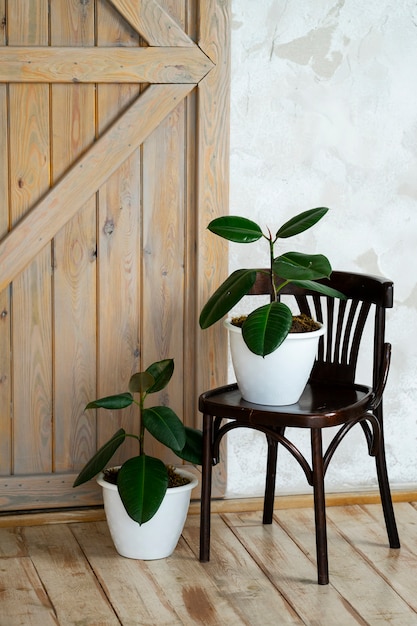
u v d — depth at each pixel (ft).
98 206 10.02
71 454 10.39
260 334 8.34
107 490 9.23
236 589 8.67
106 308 10.21
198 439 9.46
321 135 10.41
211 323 8.77
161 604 8.36
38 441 10.29
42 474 10.32
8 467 10.27
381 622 8.07
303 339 8.67
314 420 8.50
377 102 10.47
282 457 10.83
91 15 9.73
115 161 9.88
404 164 10.65
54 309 10.09
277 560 9.32
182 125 10.08
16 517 10.18
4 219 9.86
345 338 9.68
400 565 9.23
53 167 9.89
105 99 9.89
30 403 10.21
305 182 10.46
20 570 9.02
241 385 9.04
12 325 10.02
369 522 10.37
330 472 10.98
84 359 10.26
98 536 9.93
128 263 10.19
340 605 8.38
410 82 10.52
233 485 10.79
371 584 8.80
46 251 9.98
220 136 10.09
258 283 9.80
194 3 9.91
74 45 9.73
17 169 9.81
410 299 10.89
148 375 9.15
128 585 8.72
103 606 8.30
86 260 10.09
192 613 8.20
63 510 10.39
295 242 10.54
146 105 9.86
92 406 9.05
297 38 10.18
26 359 10.12
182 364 10.49
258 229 8.87
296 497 10.77
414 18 10.42
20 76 9.59
